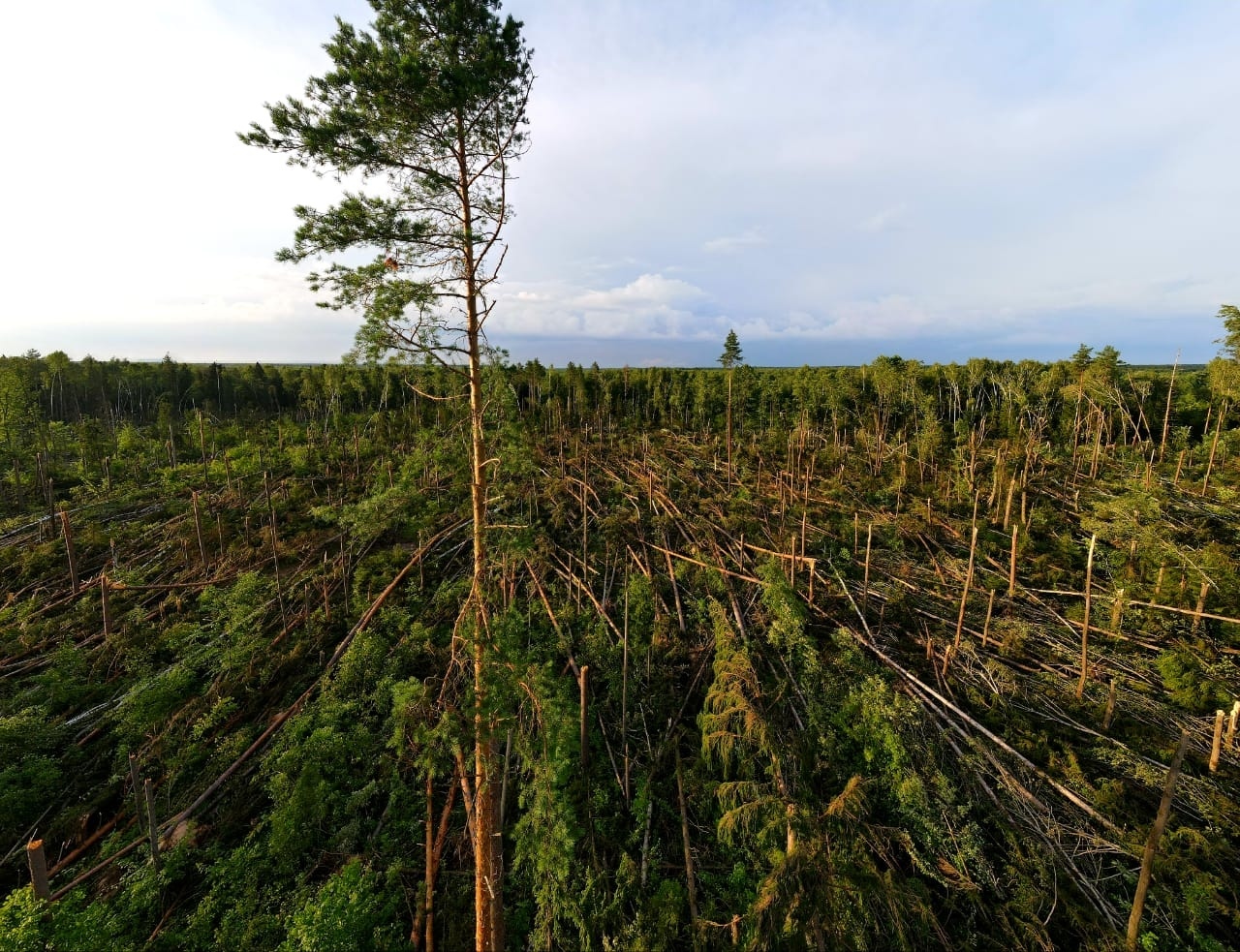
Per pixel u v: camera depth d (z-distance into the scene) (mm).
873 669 12219
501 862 7195
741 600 16047
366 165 6234
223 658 13633
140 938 8047
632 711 12195
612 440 40844
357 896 7582
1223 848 7996
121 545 21734
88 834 10234
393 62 5562
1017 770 9727
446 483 18281
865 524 21281
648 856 8992
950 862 8359
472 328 6949
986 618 14242
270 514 23688
